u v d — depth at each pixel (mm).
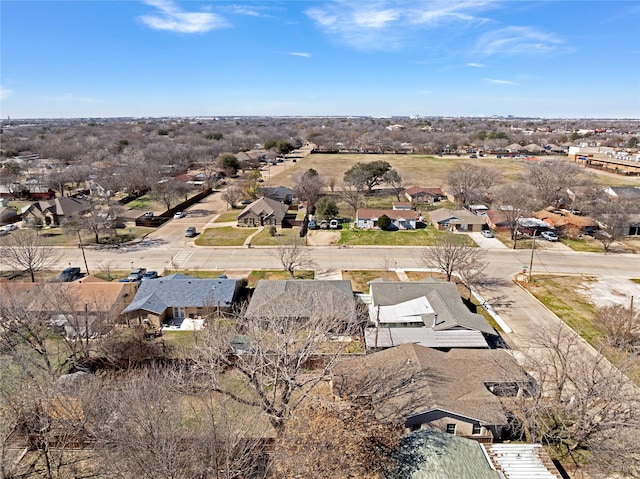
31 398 22938
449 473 18953
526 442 23734
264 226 67938
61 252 55969
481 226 65938
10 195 88062
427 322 34906
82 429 22453
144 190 90375
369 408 22016
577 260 53625
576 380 24328
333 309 33500
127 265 51562
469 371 27281
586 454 22797
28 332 29859
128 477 17344
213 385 22562
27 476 20844
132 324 36750
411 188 90438
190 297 39312
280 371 24859
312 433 17812
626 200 68438
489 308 40594
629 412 22156
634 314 35375
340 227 68000
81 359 30734
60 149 138875
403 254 55781
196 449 18109
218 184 103438
